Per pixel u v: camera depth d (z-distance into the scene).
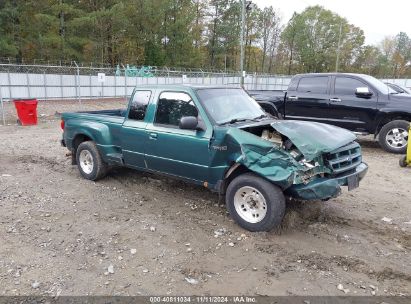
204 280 3.95
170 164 5.72
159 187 6.76
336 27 79.19
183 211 5.70
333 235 4.94
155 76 35.19
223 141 4.98
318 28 79.69
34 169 7.96
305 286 3.86
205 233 4.97
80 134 7.21
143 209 5.79
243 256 4.41
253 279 3.97
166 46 55.97
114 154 6.68
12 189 6.61
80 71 29.88
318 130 5.09
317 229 5.10
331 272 4.11
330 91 10.65
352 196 6.52
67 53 40.34
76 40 40.84
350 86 10.46
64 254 4.44
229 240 4.77
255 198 4.87
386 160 9.36
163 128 5.74
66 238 4.83
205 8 66.50
